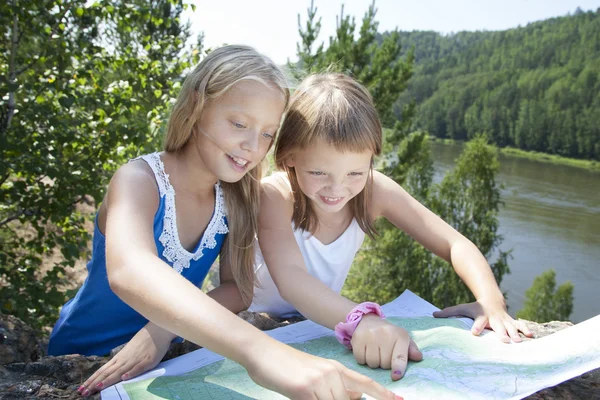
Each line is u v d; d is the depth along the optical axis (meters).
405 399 0.91
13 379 1.09
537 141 86.62
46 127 3.88
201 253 1.44
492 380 0.96
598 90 84.19
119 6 4.27
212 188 1.45
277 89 1.21
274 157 1.51
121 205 1.17
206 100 1.21
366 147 1.34
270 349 0.88
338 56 12.09
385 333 1.08
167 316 0.93
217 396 0.97
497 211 30.28
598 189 66.56
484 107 93.75
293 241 1.47
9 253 3.86
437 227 1.61
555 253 46.66
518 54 113.81
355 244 1.73
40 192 3.88
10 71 3.86
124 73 4.77
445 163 75.62
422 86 117.12
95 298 1.45
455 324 1.27
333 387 0.83
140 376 1.07
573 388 1.01
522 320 1.37
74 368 1.14
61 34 4.04
